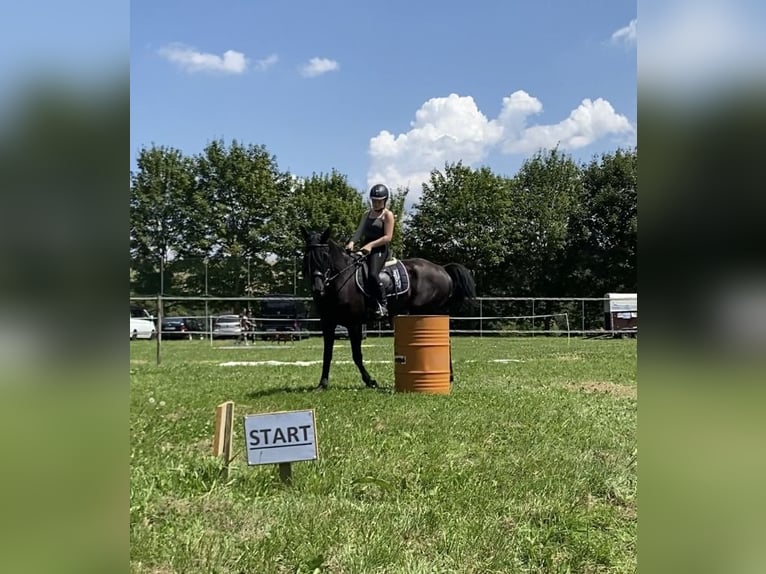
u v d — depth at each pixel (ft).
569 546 10.63
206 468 14.01
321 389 29.71
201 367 45.42
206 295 106.52
